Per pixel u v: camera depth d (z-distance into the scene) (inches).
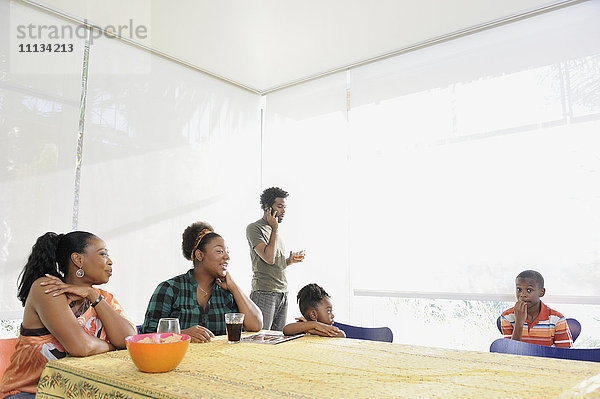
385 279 148.8
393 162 151.8
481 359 56.7
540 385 44.1
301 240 170.7
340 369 50.5
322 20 133.1
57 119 123.1
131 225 137.9
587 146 117.6
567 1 122.0
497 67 134.4
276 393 40.6
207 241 81.9
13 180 113.1
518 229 125.9
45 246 68.6
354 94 163.9
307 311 87.0
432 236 140.9
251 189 181.9
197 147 161.6
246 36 141.6
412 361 55.2
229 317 68.7
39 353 62.2
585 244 115.3
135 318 136.0
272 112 186.7
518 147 128.3
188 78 161.3
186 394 40.1
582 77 120.0
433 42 145.6
